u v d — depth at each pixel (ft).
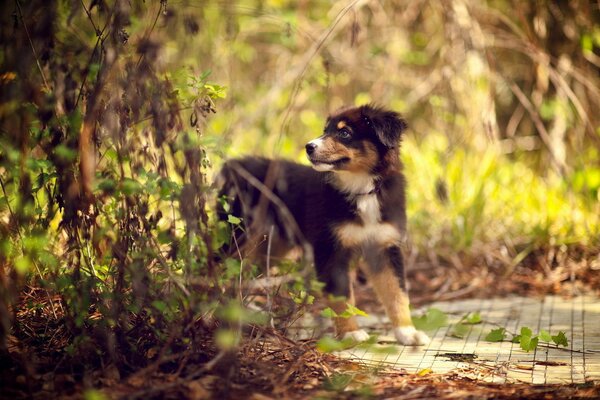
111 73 7.99
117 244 8.02
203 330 8.09
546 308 9.75
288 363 8.13
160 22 9.17
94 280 8.00
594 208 11.43
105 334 7.93
